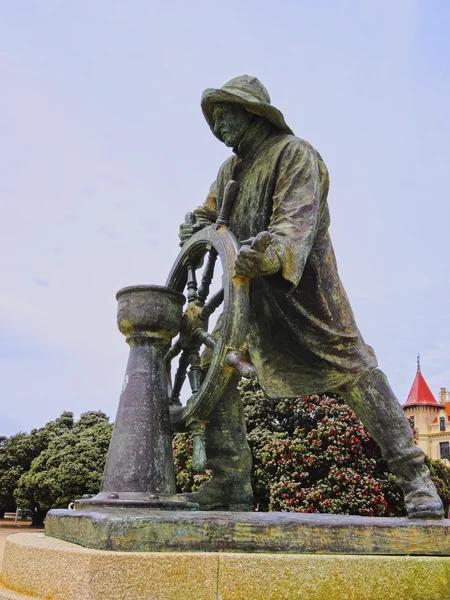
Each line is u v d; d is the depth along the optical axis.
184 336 2.96
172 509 2.34
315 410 9.87
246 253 2.36
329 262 2.94
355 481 9.14
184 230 3.34
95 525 1.96
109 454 2.55
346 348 2.86
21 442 20.73
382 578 2.02
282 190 2.75
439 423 43.28
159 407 2.59
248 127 3.01
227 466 3.10
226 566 1.83
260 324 3.04
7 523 19.73
